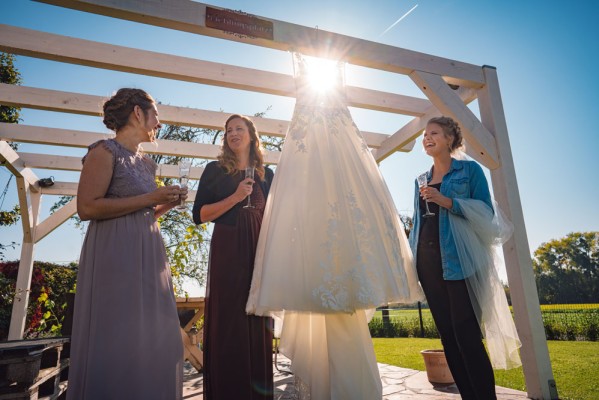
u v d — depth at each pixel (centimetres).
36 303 493
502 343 175
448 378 267
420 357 475
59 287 558
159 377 122
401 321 1036
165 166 461
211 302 157
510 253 243
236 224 165
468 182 197
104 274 122
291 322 154
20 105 307
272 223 141
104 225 129
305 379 145
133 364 117
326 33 230
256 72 303
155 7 189
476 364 163
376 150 456
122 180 134
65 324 277
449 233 184
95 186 127
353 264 131
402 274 147
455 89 327
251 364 150
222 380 143
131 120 149
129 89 151
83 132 385
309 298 129
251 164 191
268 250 134
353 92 340
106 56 255
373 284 131
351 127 175
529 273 238
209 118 370
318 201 143
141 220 135
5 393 132
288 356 148
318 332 148
